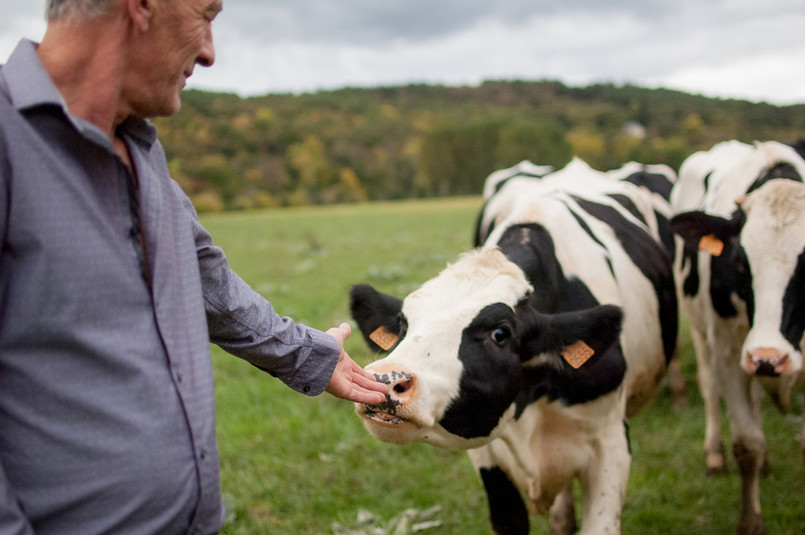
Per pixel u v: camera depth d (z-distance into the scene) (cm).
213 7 172
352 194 7981
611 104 15612
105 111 160
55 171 147
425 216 3291
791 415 578
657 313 440
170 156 7606
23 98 144
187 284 170
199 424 164
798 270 384
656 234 571
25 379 147
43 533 151
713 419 509
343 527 423
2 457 149
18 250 145
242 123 9050
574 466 347
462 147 8594
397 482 494
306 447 548
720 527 430
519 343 296
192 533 167
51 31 157
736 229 413
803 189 400
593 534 335
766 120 10188
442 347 271
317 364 210
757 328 388
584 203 468
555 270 354
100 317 152
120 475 152
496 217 554
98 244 151
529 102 16688
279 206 7338
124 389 153
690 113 12494
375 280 1241
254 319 199
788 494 461
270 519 447
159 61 162
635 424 581
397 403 249
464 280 297
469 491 476
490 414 284
